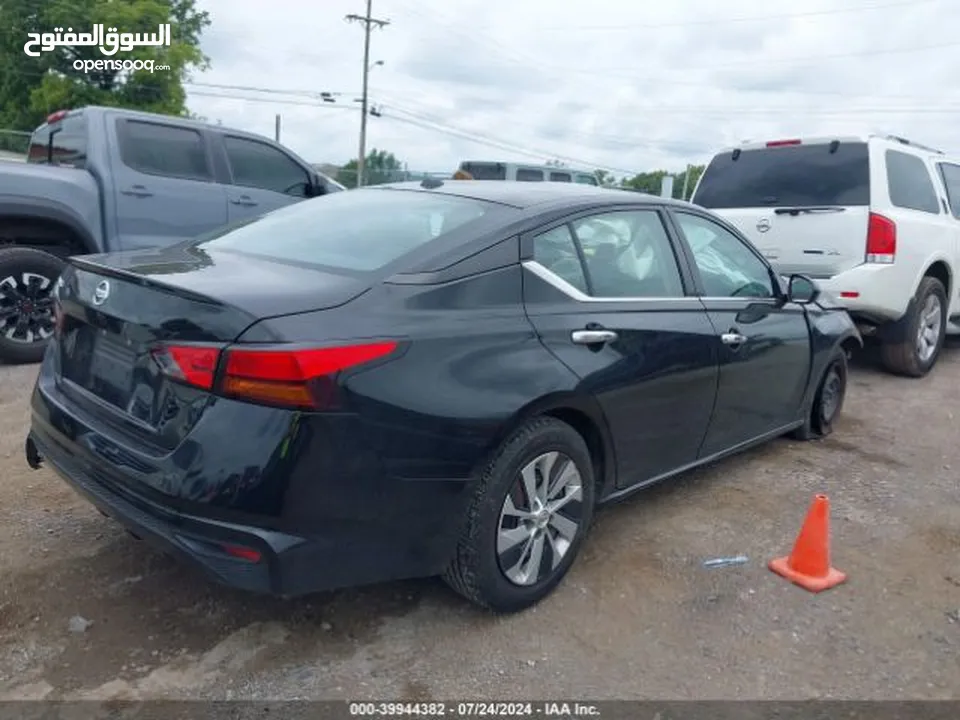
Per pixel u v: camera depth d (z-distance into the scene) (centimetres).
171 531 277
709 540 416
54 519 407
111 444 299
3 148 2217
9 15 3850
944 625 348
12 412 573
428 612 342
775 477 505
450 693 294
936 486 502
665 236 421
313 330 277
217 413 271
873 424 625
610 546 405
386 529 292
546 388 326
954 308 825
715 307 432
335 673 303
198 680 296
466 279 321
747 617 348
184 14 4469
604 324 361
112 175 730
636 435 384
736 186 775
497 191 387
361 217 377
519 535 332
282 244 363
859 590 374
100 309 314
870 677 312
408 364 292
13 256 673
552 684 301
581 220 374
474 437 304
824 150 728
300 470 270
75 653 307
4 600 336
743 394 455
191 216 779
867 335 770
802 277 497
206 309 279
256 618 333
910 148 765
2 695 283
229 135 822
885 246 685
